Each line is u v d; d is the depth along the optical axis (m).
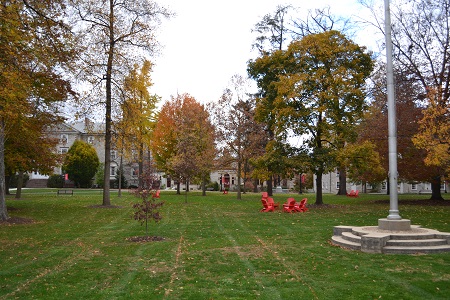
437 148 14.71
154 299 6.73
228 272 8.57
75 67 16.64
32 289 7.34
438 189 29.14
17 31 11.73
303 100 24.27
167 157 40.31
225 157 35.53
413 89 25.52
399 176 28.47
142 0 23.39
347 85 23.11
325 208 24.25
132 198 33.53
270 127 27.88
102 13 22.75
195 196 39.22
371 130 28.02
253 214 20.70
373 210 22.50
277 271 8.61
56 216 19.66
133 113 24.50
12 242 12.32
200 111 38.91
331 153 23.56
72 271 8.69
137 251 10.80
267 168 27.39
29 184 64.25
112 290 7.26
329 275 8.21
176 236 13.41
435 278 7.85
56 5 14.84
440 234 10.89
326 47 23.75
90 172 60.00
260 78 29.06
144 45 23.77
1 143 17.23
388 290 7.12
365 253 10.28
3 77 11.67
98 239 12.85
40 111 21.03
